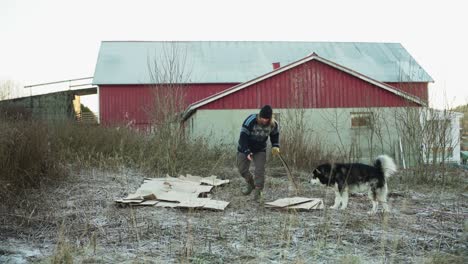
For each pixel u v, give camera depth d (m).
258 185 7.80
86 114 27.92
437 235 5.86
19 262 4.43
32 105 27.80
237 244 5.23
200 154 12.32
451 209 7.83
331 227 6.07
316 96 19.53
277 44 31.84
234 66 28.73
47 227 5.91
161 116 12.16
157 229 5.81
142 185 8.73
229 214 6.83
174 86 12.66
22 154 7.65
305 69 19.64
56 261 4.38
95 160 10.30
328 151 14.55
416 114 12.94
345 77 19.77
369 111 16.62
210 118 19.44
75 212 6.64
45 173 8.20
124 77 27.12
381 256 4.88
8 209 6.43
